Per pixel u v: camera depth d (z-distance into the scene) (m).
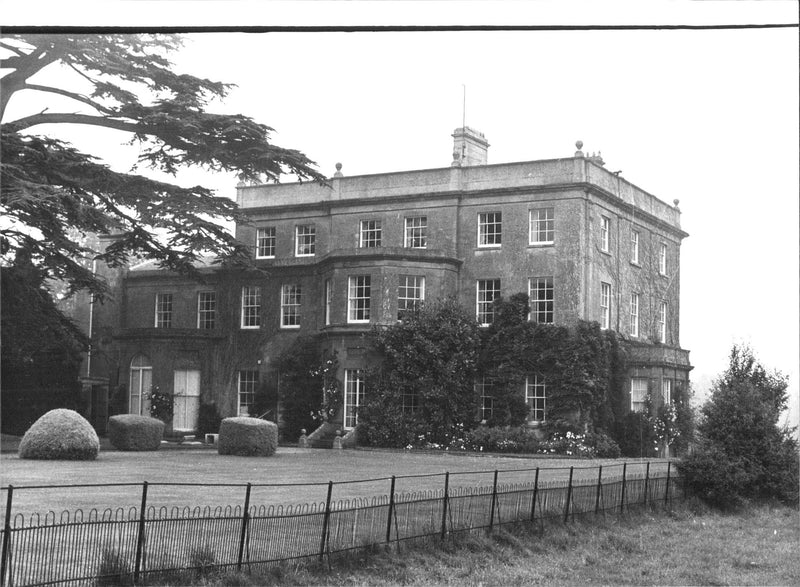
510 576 11.94
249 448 25.59
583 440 31.48
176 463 21.78
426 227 36.00
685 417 33.38
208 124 28.67
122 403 37.88
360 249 34.31
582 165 33.62
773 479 21.25
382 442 32.53
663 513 18.73
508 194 34.75
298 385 35.78
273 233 39.09
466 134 37.28
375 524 12.56
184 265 31.89
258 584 9.77
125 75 27.41
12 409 32.97
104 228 27.33
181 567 9.46
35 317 28.92
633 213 37.47
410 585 10.80
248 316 38.91
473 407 33.22
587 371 32.28
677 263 41.16
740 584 12.86
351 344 34.03
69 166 26.22
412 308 33.66
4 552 8.10
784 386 22.72
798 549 15.74
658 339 39.03
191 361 38.53
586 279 33.66
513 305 33.44
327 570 10.73
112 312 41.22
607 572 13.12
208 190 30.94
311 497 15.08
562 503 16.16
